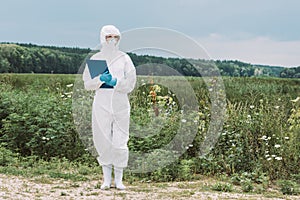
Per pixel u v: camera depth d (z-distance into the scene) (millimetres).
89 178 8961
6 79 15984
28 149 10789
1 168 9227
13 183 8195
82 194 7523
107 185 8047
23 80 16562
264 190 8477
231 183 9039
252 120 10562
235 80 15617
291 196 8102
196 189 8344
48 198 7215
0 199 6992
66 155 10625
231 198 7582
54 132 10516
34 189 7855
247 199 7543
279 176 9367
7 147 10734
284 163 9602
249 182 8477
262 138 9883
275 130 10242
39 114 10930
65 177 8859
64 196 7387
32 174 9047
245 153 9945
